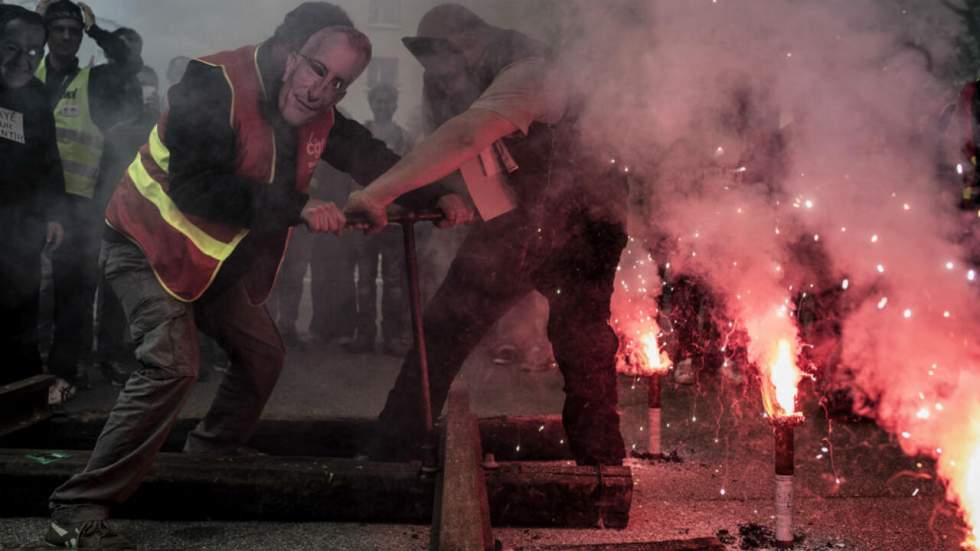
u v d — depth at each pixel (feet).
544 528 10.74
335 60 10.06
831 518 11.23
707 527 10.89
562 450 13.75
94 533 9.58
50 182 17.24
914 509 11.59
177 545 10.04
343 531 10.56
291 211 10.54
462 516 7.93
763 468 13.60
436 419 12.59
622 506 10.74
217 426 12.14
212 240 10.12
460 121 10.93
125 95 19.60
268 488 10.72
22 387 13.07
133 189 10.28
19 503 10.72
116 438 9.69
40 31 16.62
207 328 11.73
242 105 10.02
